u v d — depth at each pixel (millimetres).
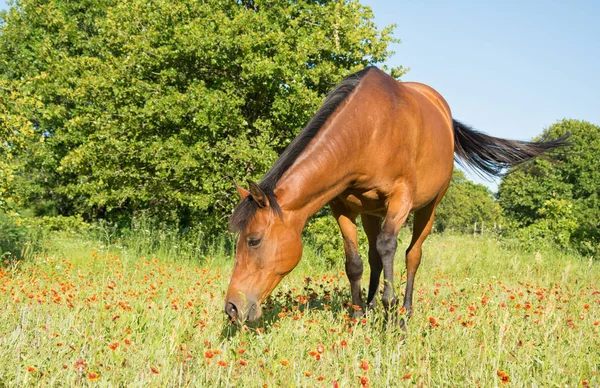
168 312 4266
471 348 3502
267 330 4184
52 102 17281
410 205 4445
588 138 35469
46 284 6527
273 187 3703
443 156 5035
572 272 10398
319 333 3873
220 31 11188
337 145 3914
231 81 11805
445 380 2988
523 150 6305
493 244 14258
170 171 11305
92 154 11852
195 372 3092
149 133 11852
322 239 10648
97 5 18734
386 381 2908
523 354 3436
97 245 11344
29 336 3682
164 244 11469
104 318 3891
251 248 3650
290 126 11844
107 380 2801
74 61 13484
